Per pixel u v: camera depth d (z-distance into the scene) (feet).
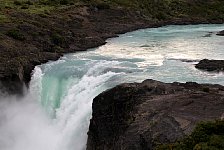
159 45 217.15
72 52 209.46
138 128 101.24
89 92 145.59
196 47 205.87
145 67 163.32
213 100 104.06
